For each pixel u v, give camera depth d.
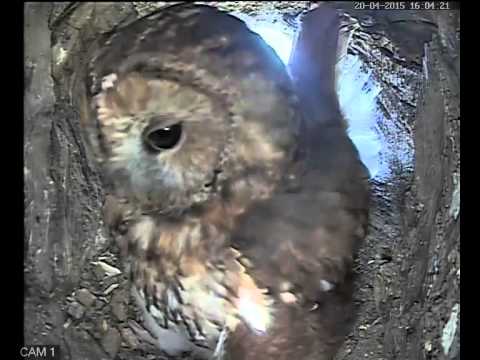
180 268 0.50
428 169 0.52
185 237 0.49
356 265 0.52
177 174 0.47
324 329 0.50
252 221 0.49
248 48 0.46
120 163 0.46
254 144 0.48
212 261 0.49
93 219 0.53
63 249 0.52
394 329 0.51
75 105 0.49
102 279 0.53
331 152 0.51
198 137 0.46
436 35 0.50
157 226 0.50
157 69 0.43
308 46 0.53
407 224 0.53
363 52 0.54
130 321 0.53
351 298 0.51
